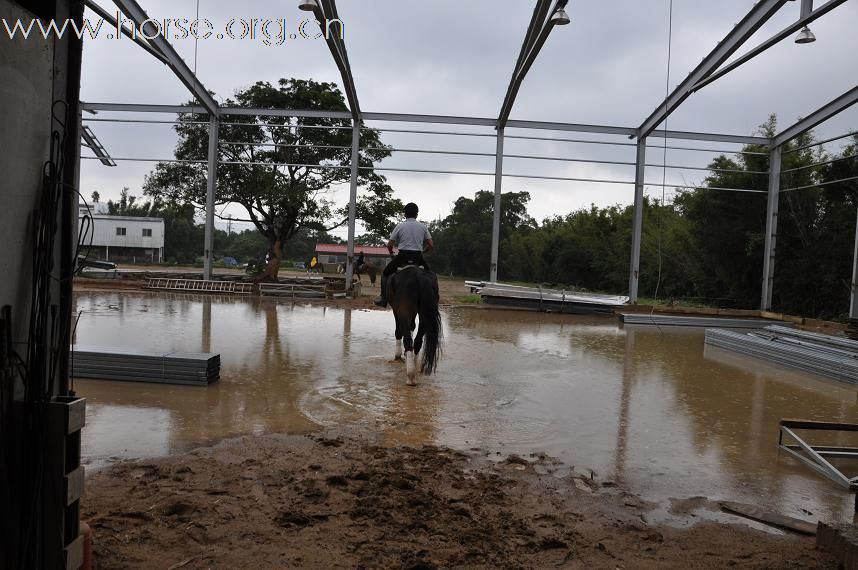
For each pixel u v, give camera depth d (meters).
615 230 29.72
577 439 5.27
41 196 2.30
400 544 3.08
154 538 3.04
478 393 6.84
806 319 17.03
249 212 22.05
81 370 6.65
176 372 6.57
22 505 2.25
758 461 4.89
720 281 21.97
